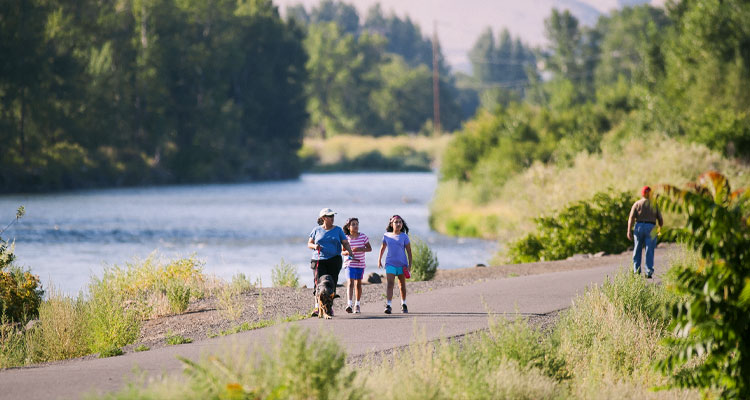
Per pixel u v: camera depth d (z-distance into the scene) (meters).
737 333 22.78
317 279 45.28
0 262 56.75
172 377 28.48
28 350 42.91
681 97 168.00
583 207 91.19
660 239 24.39
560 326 38.59
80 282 83.44
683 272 23.97
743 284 22.83
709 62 162.88
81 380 29.72
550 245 91.19
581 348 35.50
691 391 29.52
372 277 66.69
